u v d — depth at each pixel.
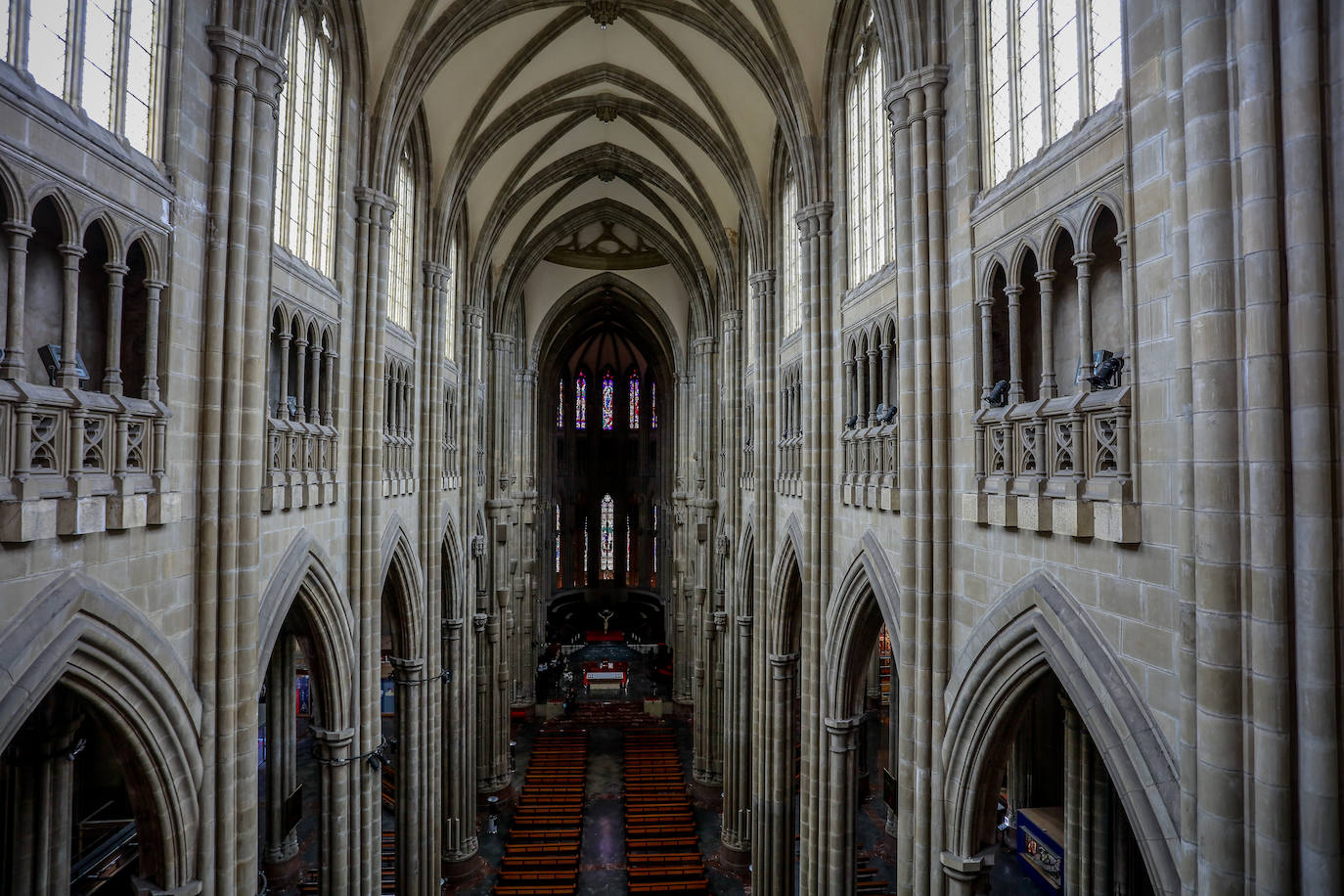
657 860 30.19
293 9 15.34
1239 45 7.14
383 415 19.89
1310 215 6.73
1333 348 6.64
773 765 25.95
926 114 14.38
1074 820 18.69
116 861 22.38
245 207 12.80
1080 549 10.15
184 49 11.84
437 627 25.50
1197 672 7.50
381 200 19.41
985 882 13.23
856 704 19.50
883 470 16.56
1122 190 9.41
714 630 38.22
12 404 8.47
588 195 39.31
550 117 30.56
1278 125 6.96
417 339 24.58
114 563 10.14
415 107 20.75
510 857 30.34
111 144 10.05
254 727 12.88
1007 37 12.70
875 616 19.02
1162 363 8.68
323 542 16.97
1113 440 9.67
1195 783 7.67
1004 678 12.09
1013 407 11.90
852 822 19.45
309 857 29.53
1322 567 6.60
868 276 18.80
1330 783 6.51
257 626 13.01
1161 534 8.62
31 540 8.52
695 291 41.22
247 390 12.82
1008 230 12.11
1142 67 9.05
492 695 37.50
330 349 17.55
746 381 32.81
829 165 20.97
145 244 10.88
